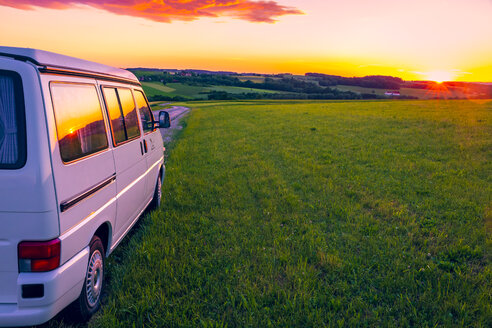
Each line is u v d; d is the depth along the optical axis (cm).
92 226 329
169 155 1301
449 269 427
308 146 1410
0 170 253
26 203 256
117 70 472
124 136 448
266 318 332
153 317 335
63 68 308
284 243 502
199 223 591
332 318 335
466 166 998
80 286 304
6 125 257
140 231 543
